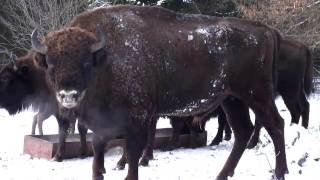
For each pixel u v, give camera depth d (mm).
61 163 8531
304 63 11680
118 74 5992
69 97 5371
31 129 11914
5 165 8328
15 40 20062
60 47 5488
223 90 6762
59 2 19578
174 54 6383
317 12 18703
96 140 6371
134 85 6051
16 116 14312
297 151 8445
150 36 6293
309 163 7770
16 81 8578
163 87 6375
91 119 6086
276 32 7246
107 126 6141
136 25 6266
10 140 10844
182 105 6586
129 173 6109
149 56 6215
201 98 6641
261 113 6879
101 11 6293
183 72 6445
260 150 9055
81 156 9031
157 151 9742
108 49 6020
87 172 7773
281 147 6867
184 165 8227
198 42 6520
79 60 5488
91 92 5867
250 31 6840
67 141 9391
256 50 6809
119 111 6035
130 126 6078
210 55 6566
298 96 11664
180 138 10133
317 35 18609
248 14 18328
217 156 9078
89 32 5848
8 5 20453
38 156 9039
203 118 10000
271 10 18281
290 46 11570
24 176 7516
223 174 6949
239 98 6926
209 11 21875
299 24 18766
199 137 10242
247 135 7215
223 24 6758
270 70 6969
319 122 13094
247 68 6781
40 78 8375
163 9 6566
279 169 6816
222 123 10461
